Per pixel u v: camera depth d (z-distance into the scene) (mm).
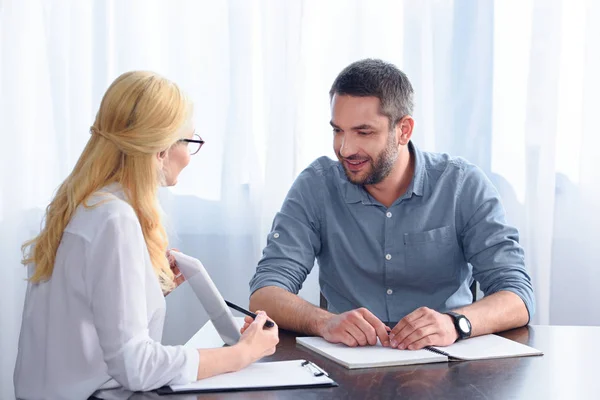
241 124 2758
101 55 2748
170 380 1220
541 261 2686
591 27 2670
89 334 1272
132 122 1335
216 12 2768
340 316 1555
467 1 2713
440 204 1982
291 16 2721
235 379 1261
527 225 2713
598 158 2705
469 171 2014
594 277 2758
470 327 1556
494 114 2715
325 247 2049
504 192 2723
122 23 2744
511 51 2699
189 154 1454
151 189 1353
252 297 1808
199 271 1432
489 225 1940
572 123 2738
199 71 2779
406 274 1976
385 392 1210
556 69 2664
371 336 1494
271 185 2758
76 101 2764
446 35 2727
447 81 2736
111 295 1227
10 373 2812
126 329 1219
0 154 2768
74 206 1308
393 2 2748
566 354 1461
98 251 1250
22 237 2801
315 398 1178
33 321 1329
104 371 1266
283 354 1467
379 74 1828
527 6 2684
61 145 2779
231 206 2779
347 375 1309
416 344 1474
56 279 1292
